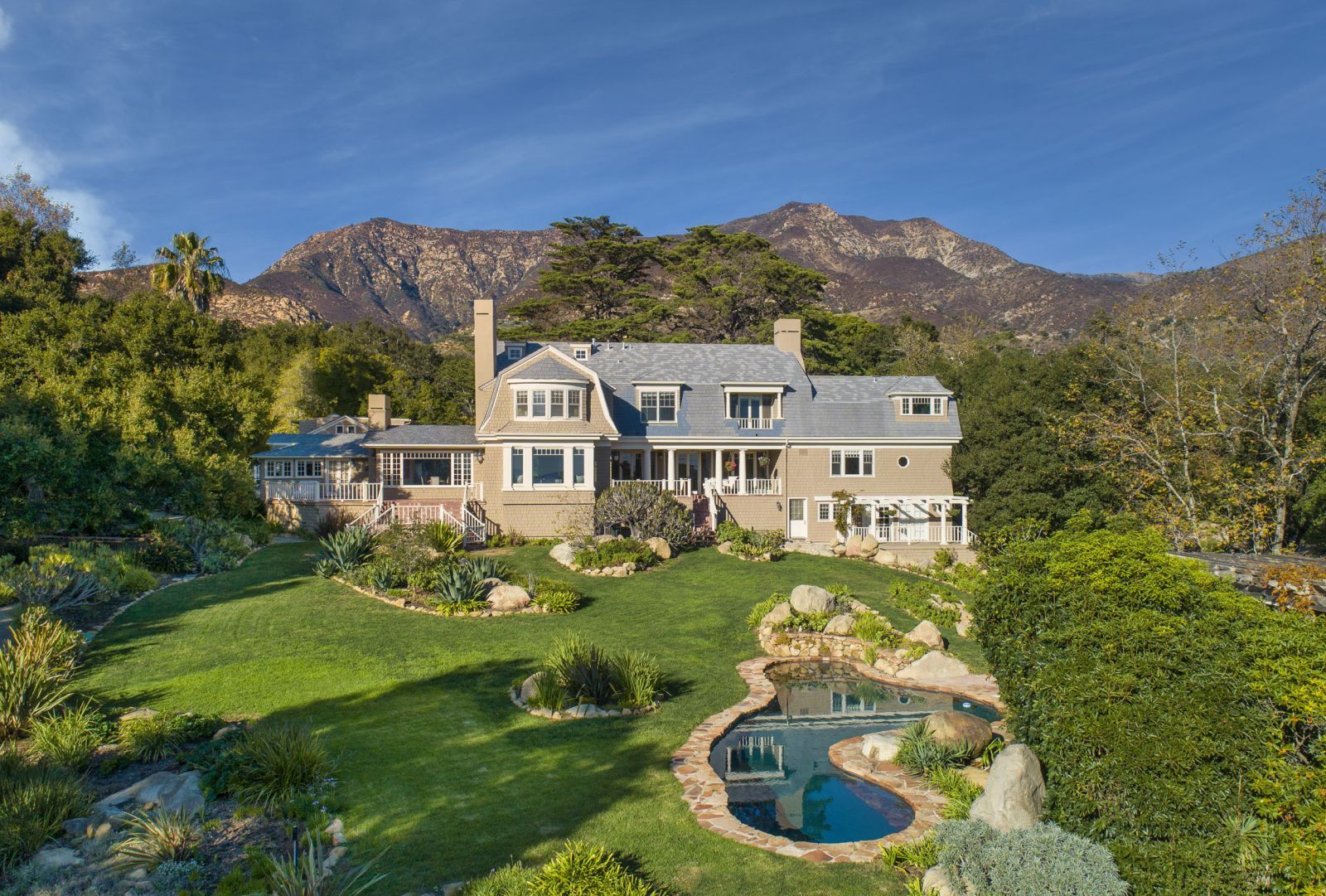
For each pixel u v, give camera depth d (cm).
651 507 3791
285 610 2488
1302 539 4191
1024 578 1409
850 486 4650
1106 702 1080
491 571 2877
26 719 1541
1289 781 957
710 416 4600
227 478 3834
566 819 1283
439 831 1231
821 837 1303
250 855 1123
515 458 4078
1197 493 3891
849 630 2491
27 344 4203
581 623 2528
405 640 2258
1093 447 4334
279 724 1605
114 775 1394
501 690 1903
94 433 3219
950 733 1580
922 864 1150
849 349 8156
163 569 2934
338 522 3897
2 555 2678
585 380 4166
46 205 6644
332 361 7194
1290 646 1045
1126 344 4372
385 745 1545
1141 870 974
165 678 1869
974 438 4928
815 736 1777
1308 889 887
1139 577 1234
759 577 3247
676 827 1270
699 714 1822
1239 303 3775
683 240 8088
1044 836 1031
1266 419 3722
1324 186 3538
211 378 4469
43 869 1086
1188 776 988
